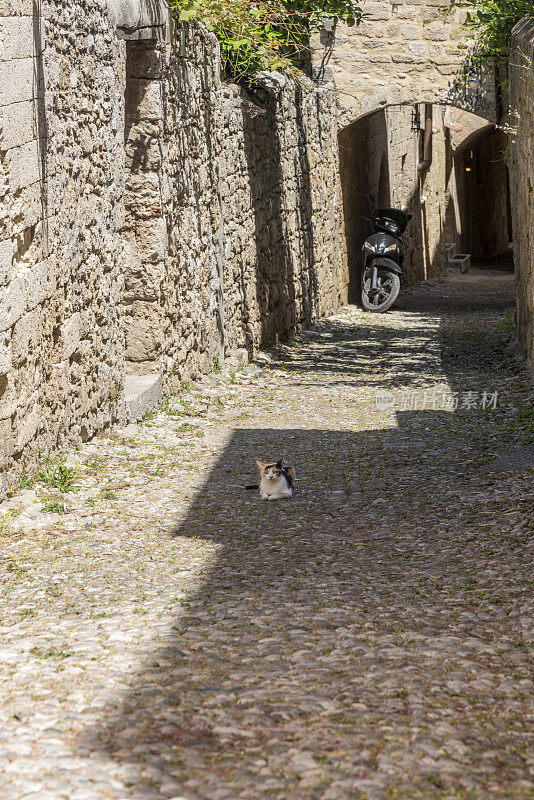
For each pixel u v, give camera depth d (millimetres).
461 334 16281
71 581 5078
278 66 14109
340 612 4461
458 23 18188
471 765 2932
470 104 18391
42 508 6387
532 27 12281
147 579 5105
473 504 6504
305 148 17031
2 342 6086
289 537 5957
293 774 2857
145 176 9766
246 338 13617
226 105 12602
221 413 10258
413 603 4605
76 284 7848
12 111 6242
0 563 5414
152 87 9680
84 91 8047
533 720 3281
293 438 9031
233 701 3416
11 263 6254
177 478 7559
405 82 18609
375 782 2805
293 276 16281
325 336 16609
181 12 10305
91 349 8297
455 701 3424
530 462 7586
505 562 5184
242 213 13359
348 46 18672
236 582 5016
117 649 3986
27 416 6703
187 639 4102
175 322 10680
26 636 4180
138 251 9883
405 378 12383
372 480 7395
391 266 20203
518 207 13547
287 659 3850
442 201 29609
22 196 6453
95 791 2766
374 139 22703
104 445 8359
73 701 3436
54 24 7227
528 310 12500
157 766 2914
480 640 4070
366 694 3469
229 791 2764
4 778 2846
